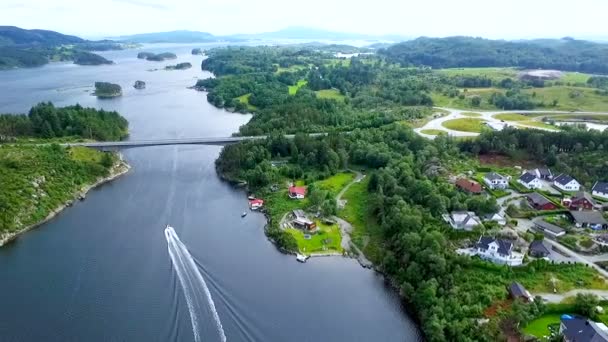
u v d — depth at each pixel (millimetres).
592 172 174500
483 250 118938
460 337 92812
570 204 148000
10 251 133875
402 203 144125
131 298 108812
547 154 191750
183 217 159500
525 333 92750
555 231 129750
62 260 127688
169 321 100500
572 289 107062
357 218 157250
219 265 126438
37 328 98125
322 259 134250
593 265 116062
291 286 118000
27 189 160875
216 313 103625
